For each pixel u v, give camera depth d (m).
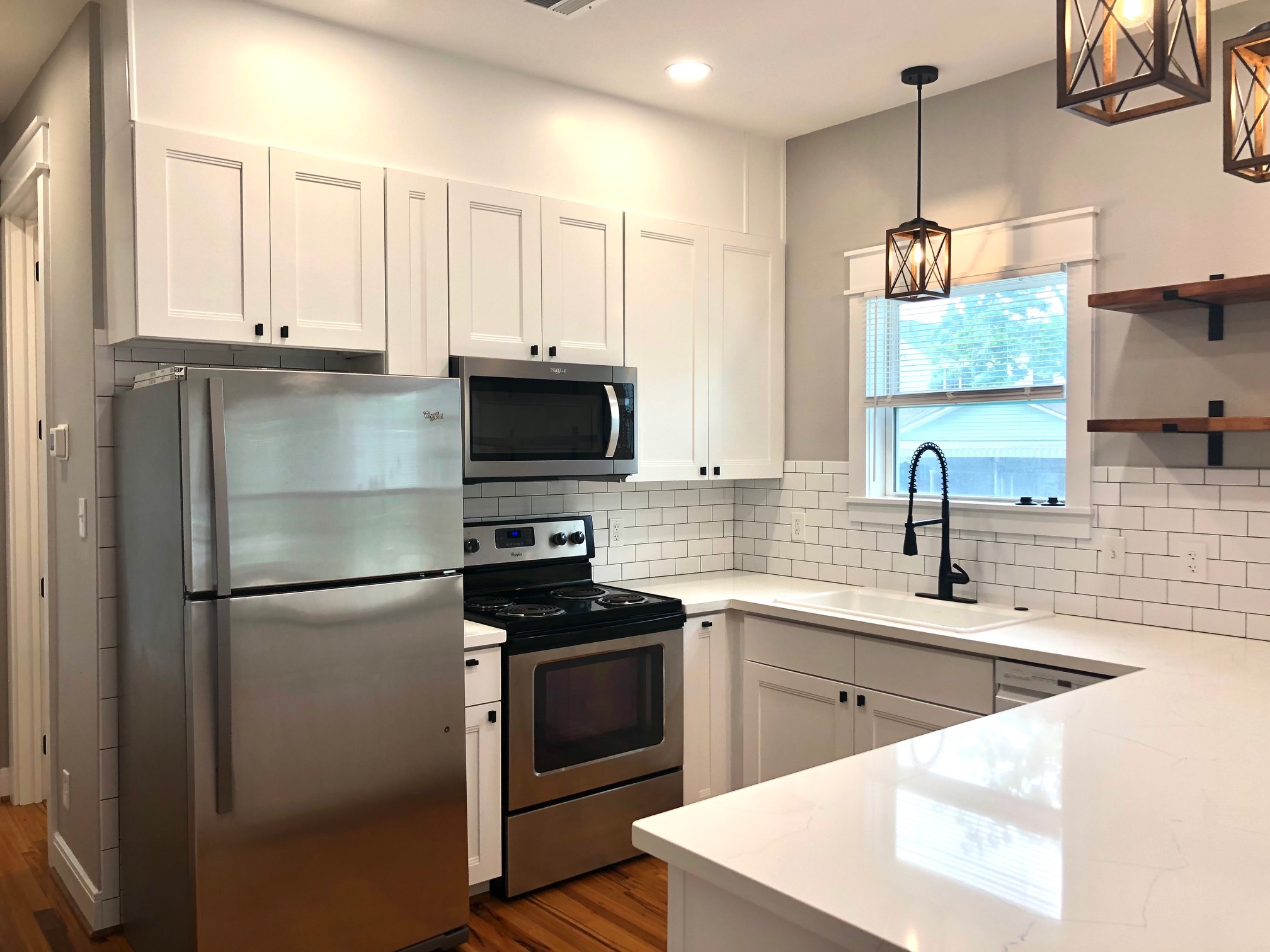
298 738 2.38
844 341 3.84
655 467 3.60
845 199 3.81
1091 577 3.08
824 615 3.14
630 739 3.21
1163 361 2.89
